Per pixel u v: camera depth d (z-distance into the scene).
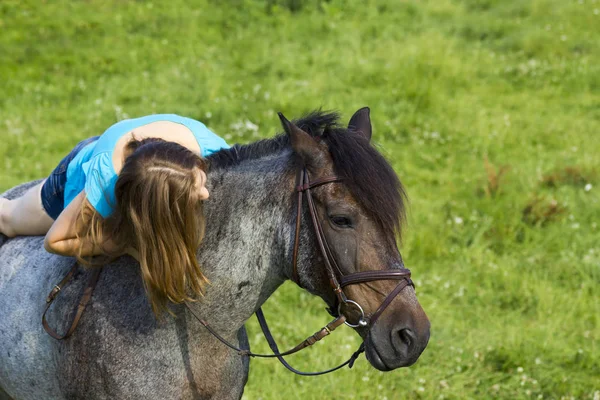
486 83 9.88
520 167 7.46
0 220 2.99
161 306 2.43
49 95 9.09
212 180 2.54
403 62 9.78
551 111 9.04
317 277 2.41
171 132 2.64
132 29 11.02
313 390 4.10
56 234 2.51
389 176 2.36
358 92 9.12
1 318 2.85
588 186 6.66
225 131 8.20
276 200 2.44
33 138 7.94
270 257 2.49
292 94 8.84
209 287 2.51
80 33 10.76
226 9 11.74
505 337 4.76
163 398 2.53
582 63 10.28
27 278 2.83
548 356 4.55
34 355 2.74
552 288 5.33
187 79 9.33
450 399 4.17
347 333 4.69
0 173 7.05
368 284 2.35
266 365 4.36
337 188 2.35
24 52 10.02
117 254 2.55
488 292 5.30
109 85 9.30
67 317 2.61
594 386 4.28
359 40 10.67
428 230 6.01
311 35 11.02
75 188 2.63
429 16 12.08
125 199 2.40
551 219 6.36
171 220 2.35
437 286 5.37
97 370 2.54
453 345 4.62
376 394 4.12
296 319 4.84
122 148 2.52
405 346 2.33
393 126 8.45
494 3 12.73
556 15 12.01
